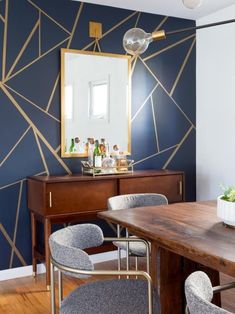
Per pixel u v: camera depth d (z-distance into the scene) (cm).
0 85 334
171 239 171
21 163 346
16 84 340
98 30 374
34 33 346
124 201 286
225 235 177
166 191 371
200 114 434
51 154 359
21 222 348
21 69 342
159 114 416
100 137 381
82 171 365
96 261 381
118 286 189
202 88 429
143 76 404
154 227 193
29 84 346
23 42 341
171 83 421
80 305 170
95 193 333
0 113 335
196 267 213
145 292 183
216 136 414
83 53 367
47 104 355
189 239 170
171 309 208
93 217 334
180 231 185
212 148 420
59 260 172
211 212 229
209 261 149
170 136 424
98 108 379
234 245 161
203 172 434
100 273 163
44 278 341
